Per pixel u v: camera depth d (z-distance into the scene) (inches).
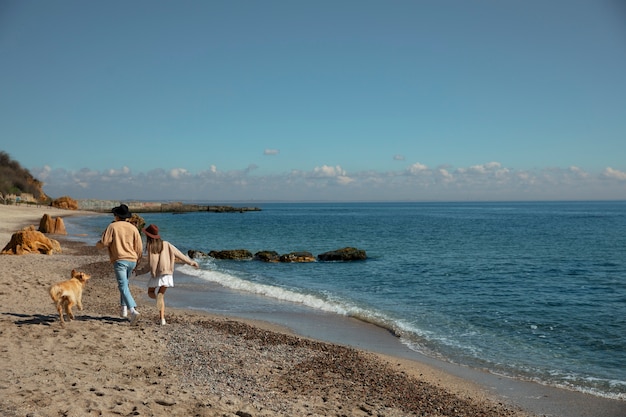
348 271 824.9
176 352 285.1
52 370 217.6
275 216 4025.6
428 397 254.7
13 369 213.0
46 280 501.7
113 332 307.9
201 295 555.5
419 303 544.7
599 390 281.9
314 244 1406.3
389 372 291.4
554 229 2138.3
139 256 345.1
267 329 401.7
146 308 426.9
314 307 504.7
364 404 229.8
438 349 362.0
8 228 1454.2
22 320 311.9
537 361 336.8
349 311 483.2
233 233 1862.7
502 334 410.0
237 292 580.4
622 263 944.9
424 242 1450.5
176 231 1966.0
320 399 230.4
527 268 868.0
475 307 522.6
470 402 254.2
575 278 751.1
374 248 1262.3
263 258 964.6
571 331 421.7
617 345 379.2
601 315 485.1
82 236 1414.9
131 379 222.8
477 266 893.2
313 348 330.3
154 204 5374.0
